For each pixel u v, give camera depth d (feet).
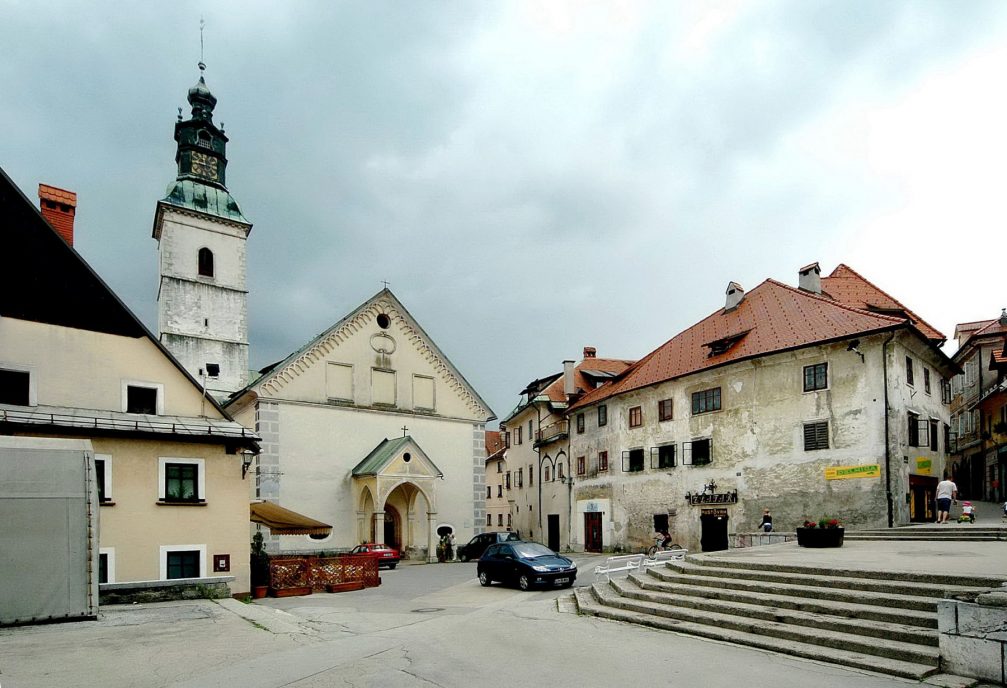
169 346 145.48
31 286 58.59
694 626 36.86
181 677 28.25
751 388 98.53
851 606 32.86
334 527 111.86
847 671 27.27
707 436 105.19
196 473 60.85
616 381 135.23
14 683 27.32
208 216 153.69
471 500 129.39
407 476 112.57
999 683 24.17
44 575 41.70
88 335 60.44
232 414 121.49
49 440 43.98
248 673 28.84
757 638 32.86
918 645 28.12
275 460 108.27
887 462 80.69
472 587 72.18
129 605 49.78
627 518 121.60
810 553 51.55
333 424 115.24
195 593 53.57
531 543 73.41
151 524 57.52
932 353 92.89
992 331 132.05
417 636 38.34
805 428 90.43
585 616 44.68
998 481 118.93
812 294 102.47
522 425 172.65
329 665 30.30
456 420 130.72
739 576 42.88
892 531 65.41
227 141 165.58
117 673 28.94
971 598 26.12
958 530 60.39
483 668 29.43
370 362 121.80
